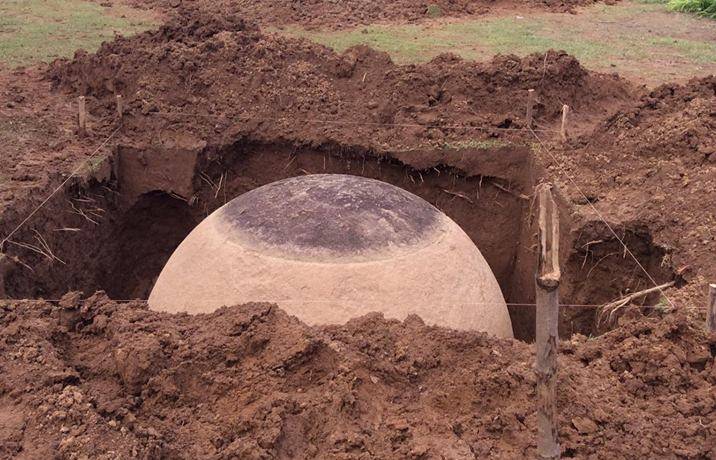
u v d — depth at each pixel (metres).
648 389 5.65
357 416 5.21
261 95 11.41
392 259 6.80
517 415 5.17
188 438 5.05
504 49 16.17
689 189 8.76
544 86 11.67
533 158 10.40
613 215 8.78
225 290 6.82
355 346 5.75
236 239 7.05
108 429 4.88
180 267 7.33
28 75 12.82
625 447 5.02
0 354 5.68
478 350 5.79
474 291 7.17
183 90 11.48
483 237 10.81
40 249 8.61
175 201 10.73
